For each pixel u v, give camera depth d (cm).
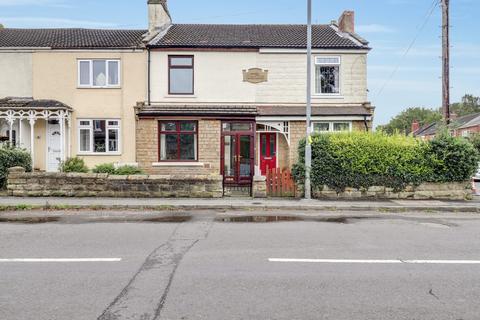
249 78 2133
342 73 2141
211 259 718
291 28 2456
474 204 1441
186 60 2139
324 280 611
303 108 2106
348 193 1572
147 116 2006
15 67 2094
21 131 2034
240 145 2031
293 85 2139
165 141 2038
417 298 544
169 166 2011
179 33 2272
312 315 486
